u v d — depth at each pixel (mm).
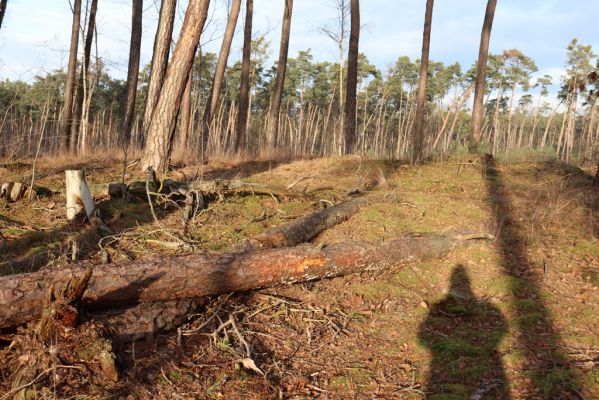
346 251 5348
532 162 12562
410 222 7324
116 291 4035
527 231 6852
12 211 6582
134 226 6523
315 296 5125
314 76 54781
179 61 9430
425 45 13961
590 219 6902
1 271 4934
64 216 6504
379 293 5277
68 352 3439
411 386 3771
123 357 3666
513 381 3664
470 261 6047
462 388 3652
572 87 33719
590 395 3406
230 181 7984
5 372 3420
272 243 5734
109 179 8844
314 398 3652
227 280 4570
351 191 8938
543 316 4637
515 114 56156
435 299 5215
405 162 12688
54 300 3541
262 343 4336
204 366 3854
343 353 4270
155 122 9609
